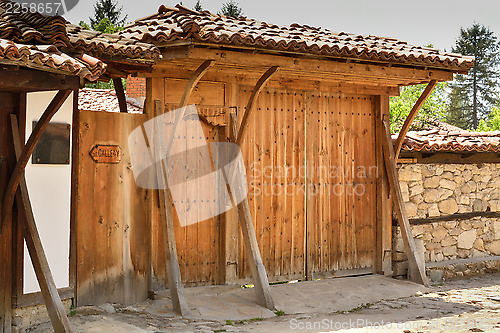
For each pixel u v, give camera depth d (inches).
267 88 361.4
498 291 379.9
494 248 451.8
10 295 249.0
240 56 298.0
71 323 263.3
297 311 317.7
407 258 400.5
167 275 303.7
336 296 345.7
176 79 326.0
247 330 272.8
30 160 260.2
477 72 2190.0
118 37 294.7
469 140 428.1
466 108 2191.2
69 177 278.4
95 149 295.4
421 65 352.5
